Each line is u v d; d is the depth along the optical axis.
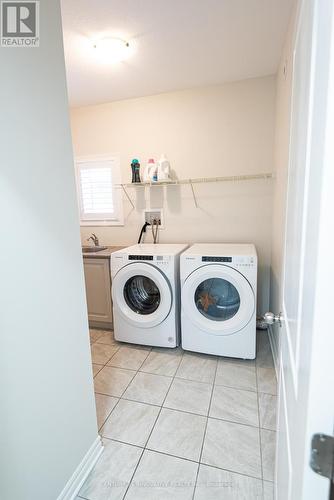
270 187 2.66
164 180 2.77
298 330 0.60
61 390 1.17
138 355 2.39
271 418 1.65
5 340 0.91
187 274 2.21
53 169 1.10
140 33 1.82
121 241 3.26
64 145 1.16
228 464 1.37
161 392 1.91
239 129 2.67
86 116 3.13
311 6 0.57
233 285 2.14
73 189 1.22
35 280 1.02
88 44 1.91
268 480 1.28
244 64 2.29
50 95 1.07
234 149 2.71
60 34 1.11
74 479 1.25
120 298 2.46
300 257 0.61
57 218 1.13
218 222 2.87
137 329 2.47
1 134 0.88
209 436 1.53
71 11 1.58
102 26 1.73
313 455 0.41
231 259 2.09
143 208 3.11
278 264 2.14
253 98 2.58
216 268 2.12
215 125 2.73
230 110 2.66
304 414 0.44
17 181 0.94
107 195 3.21
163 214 3.04
